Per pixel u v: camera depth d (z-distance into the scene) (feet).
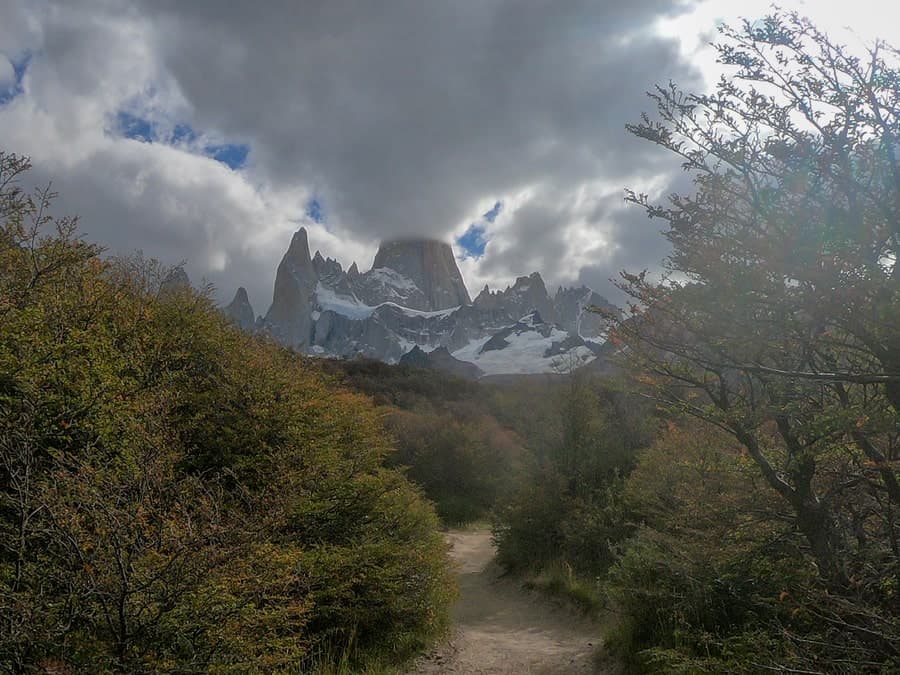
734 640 17.53
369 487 27.32
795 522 14.85
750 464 16.63
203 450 23.47
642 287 12.57
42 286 18.58
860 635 11.86
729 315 10.59
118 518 11.46
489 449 93.76
